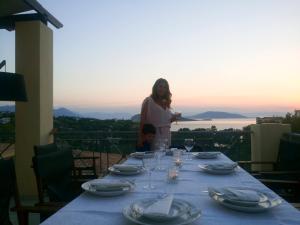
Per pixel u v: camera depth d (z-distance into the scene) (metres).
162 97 3.70
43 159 1.94
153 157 2.40
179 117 3.82
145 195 1.46
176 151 2.51
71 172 2.36
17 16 4.29
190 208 1.19
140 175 1.98
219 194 1.35
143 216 1.09
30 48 4.25
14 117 4.29
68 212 1.21
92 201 1.37
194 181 1.78
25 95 2.73
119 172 1.97
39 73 4.24
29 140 4.23
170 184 1.70
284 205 1.30
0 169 1.65
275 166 3.23
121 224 1.08
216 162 2.49
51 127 4.64
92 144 4.94
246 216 1.17
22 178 4.21
